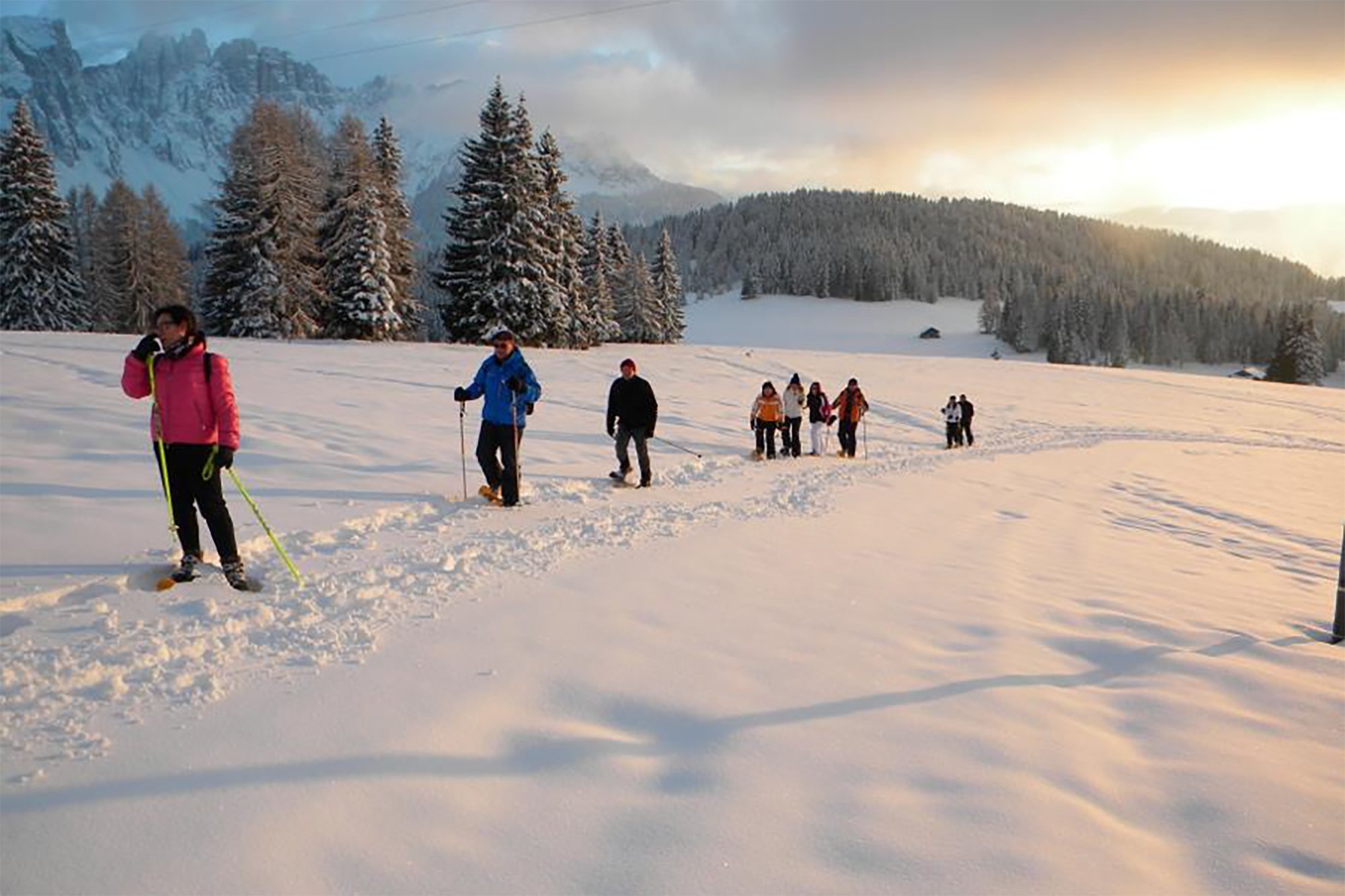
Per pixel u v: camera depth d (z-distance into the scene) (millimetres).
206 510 4824
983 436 22406
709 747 3049
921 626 4770
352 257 35062
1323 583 7148
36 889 2109
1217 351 119125
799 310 157250
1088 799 2727
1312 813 2664
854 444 16391
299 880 2174
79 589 4613
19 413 9719
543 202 37531
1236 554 8477
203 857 2258
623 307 61625
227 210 36531
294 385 17000
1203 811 2666
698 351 41938
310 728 3084
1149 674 4020
